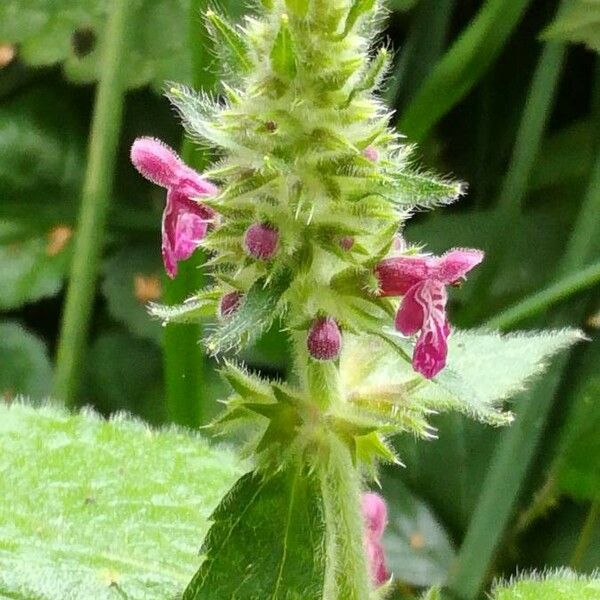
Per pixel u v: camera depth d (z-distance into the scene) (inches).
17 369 11.4
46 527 7.7
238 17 10.0
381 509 7.3
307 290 6.1
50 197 11.9
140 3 11.1
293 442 6.3
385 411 6.4
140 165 6.4
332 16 5.7
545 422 9.6
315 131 5.8
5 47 11.5
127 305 11.3
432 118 10.0
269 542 6.1
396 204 6.1
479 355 7.3
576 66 11.5
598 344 10.0
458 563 9.3
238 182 5.9
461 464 10.2
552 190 11.0
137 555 7.7
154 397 11.2
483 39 9.7
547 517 10.0
